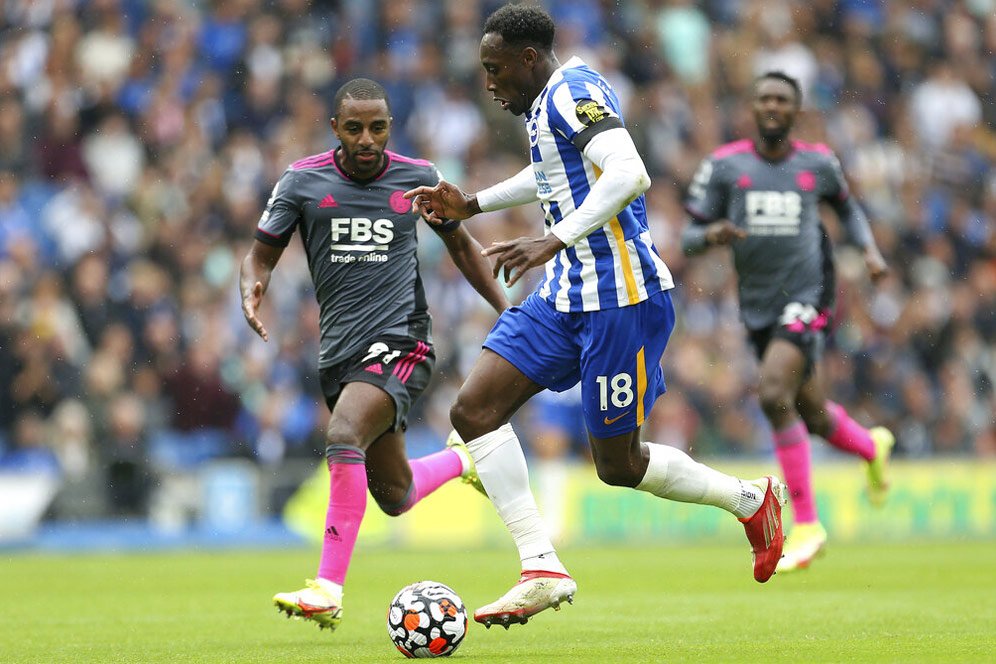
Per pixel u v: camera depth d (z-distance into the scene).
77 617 25.44
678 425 54.12
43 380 48.78
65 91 56.91
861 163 66.88
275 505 49.66
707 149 65.19
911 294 62.66
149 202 55.28
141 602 28.83
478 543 49.94
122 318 51.09
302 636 21.64
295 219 22.27
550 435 51.19
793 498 30.08
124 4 59.59
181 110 57.94
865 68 70.38
